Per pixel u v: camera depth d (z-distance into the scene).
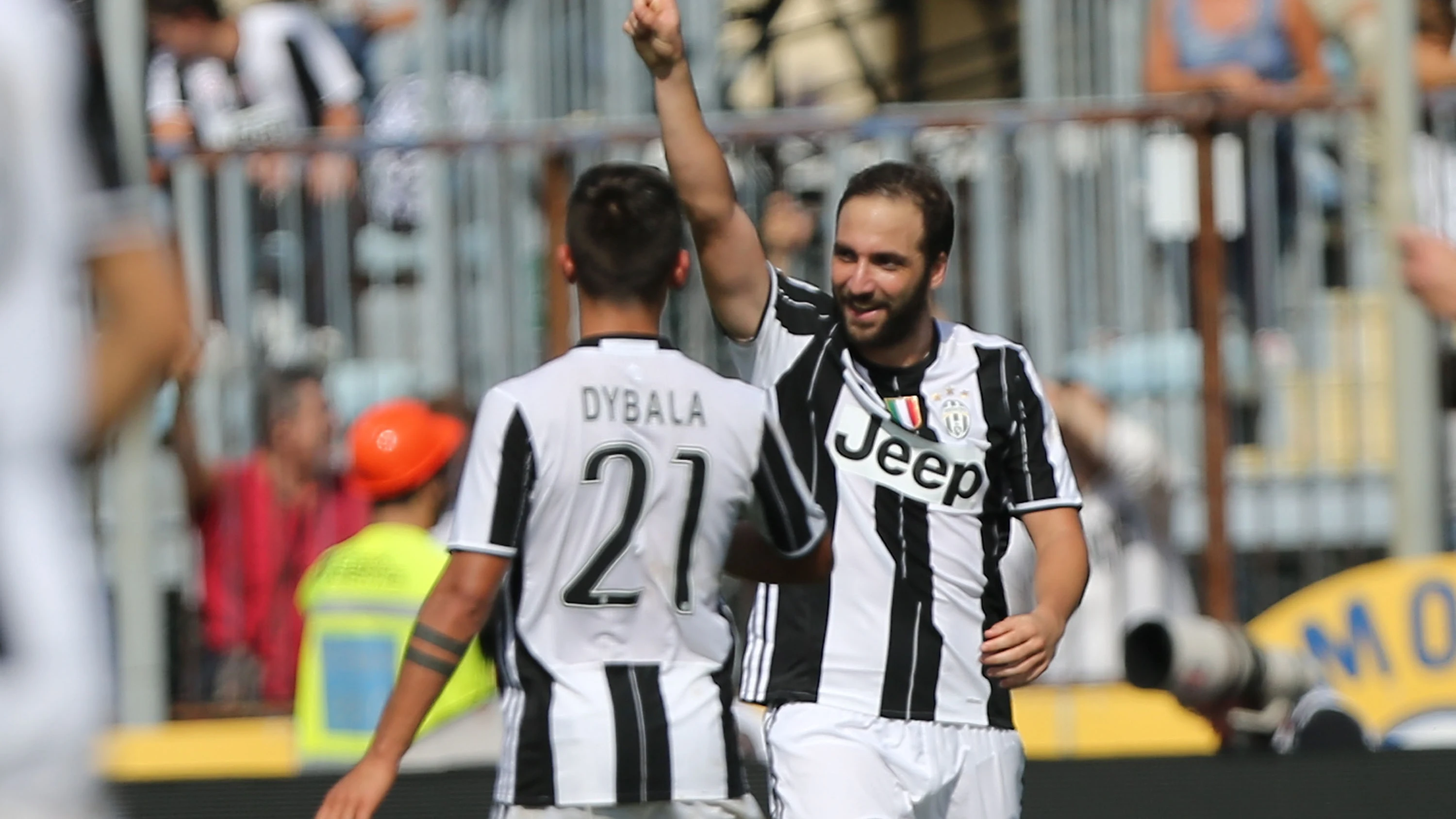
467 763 19.73
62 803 6.41
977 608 14.02
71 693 6.43
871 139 23.64
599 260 12.55
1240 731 19.61
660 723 12.20
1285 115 23.41
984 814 14.02
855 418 13.96
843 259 13.73
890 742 13.79
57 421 6.51
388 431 19.34
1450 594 22.06
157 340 6.80
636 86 29.28
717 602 12.83
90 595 6.66
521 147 23.75
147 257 6.82
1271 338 23.67
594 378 12.40
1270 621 21.92
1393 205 23.06
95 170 6.73
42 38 6.52
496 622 12.54
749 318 14.16
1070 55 29.36
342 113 29.72
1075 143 23.75
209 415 23.69
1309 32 27.22
